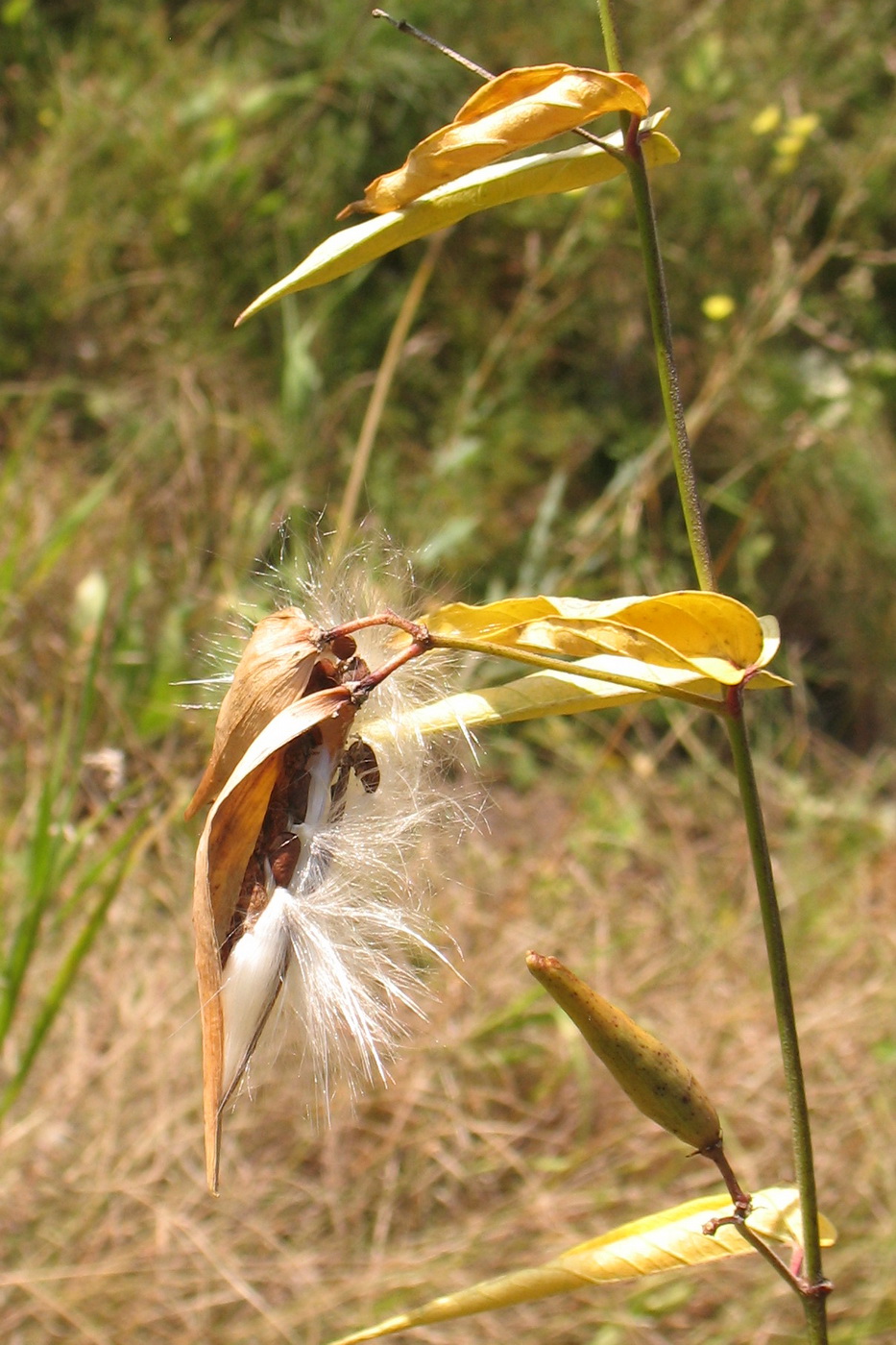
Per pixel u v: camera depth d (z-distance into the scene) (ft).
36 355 3.71
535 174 1.14
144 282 3.81
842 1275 2.41
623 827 3.27
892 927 3.21
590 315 4.04
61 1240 2.22
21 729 2.83
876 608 3.97
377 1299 2.25
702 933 2.97
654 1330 2.29
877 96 4.41
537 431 3.79
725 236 4.11
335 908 1.15
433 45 1.13
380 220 1.14
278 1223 2.33
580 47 4.18
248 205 3.94
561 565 3.61
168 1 4.47
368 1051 1.18
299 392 3.25
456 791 1.27
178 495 3.32
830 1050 2.76
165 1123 2.34
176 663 2.76
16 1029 2.45
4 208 3.83
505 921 2.73
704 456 3.93
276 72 4.17
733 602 1.12
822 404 3.96
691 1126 1.15
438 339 3.86
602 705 1.18
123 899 2.60
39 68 4.22
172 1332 2.17
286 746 1.16
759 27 4.39
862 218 4.20
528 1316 2.27
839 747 3.83
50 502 3.26
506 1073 2.56
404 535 3.38
